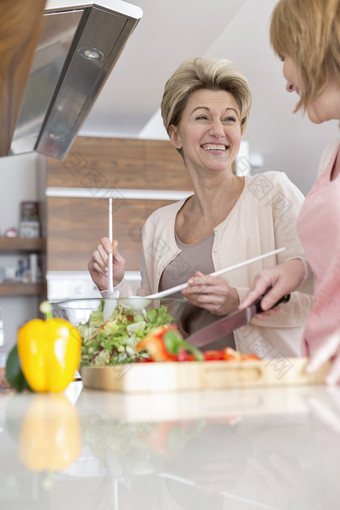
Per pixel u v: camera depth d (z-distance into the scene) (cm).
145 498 27
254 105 450
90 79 175
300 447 33
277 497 26
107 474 31
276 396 60
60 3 137
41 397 79
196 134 160
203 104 160
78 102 190
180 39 349
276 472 29
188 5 314
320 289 110
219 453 33
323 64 100
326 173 118
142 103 439
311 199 118
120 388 80
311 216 116
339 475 27
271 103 447
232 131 161
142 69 385
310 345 115
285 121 473
